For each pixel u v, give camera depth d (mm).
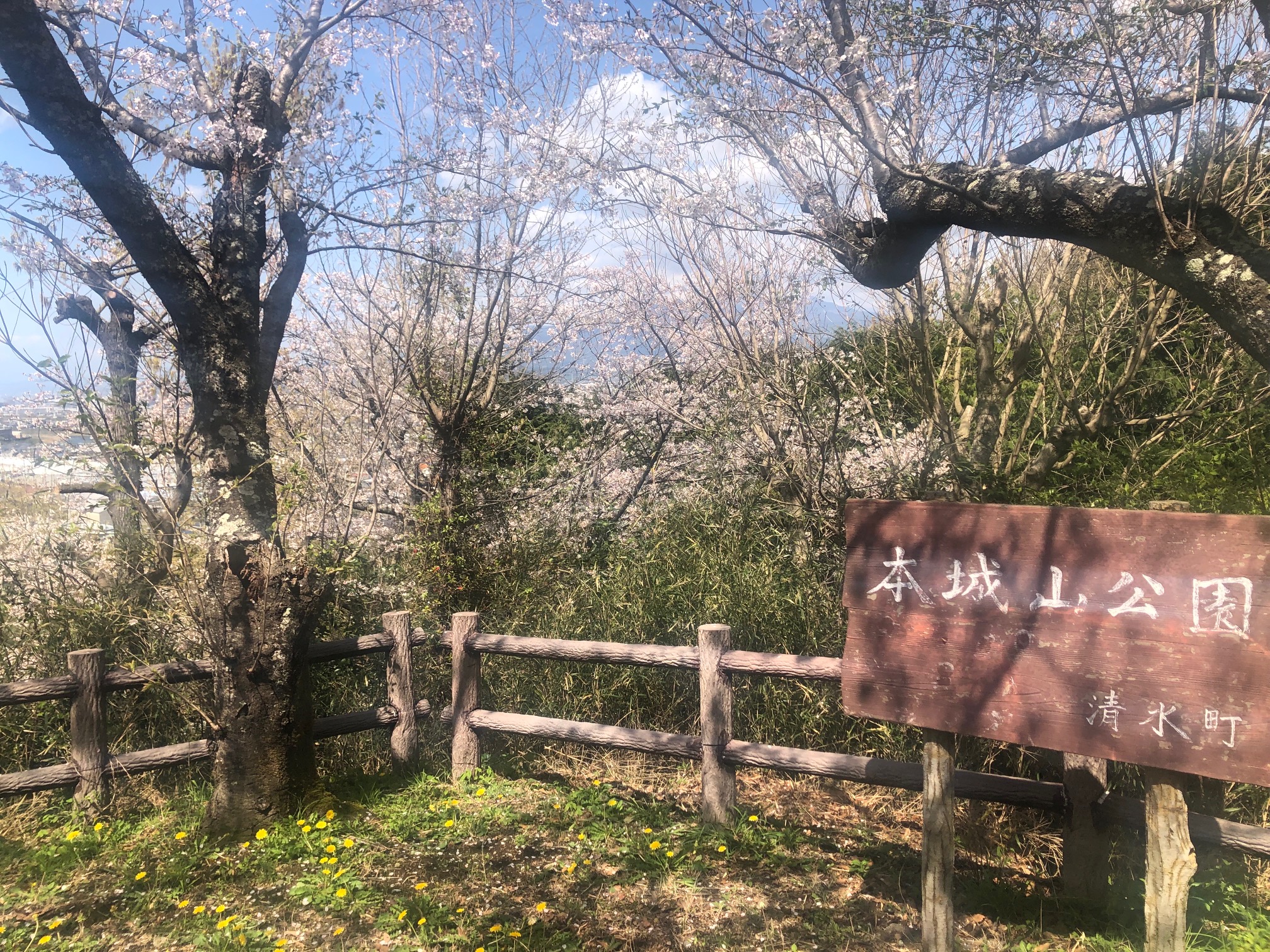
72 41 3818
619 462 7863
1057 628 2543
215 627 3695
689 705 4754
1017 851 3541
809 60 3389
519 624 5465
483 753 4562
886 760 3498
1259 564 2281
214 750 3816
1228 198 3717
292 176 4367
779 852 3574
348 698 4750
